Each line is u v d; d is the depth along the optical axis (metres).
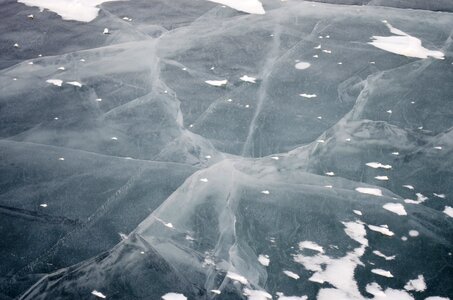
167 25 7.96
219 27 7.92
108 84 6.88
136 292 5.15
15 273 5.21
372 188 5.86
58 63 7.18
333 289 5.22
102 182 5.86
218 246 5.45
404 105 6.62
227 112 6.58
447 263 5.36
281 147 6.22
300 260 5.38
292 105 6.66
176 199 5.75
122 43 7.58
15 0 8.52
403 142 6.23
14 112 6.48
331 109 6.61
